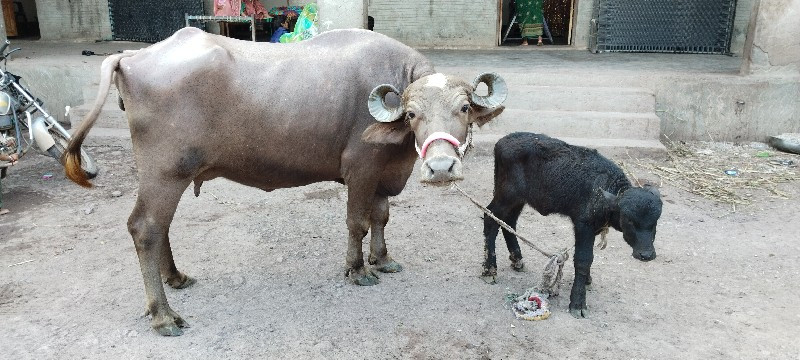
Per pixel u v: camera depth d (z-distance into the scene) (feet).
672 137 26.45
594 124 24.68
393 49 12.75
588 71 27.84
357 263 14.03
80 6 38.73
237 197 19.80
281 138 12.02
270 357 11.43
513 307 13.03
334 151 12.62
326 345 11.80
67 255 15.52
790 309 13.14
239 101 11.58
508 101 25.99
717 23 35.24
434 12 38.24
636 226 10.94
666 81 25.93
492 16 38.11
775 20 24.89
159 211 11.69
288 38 26.32
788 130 25.85
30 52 33.04
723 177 21.63
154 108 11.24
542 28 40.47
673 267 15.15
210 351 11.61
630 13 35.63
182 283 13.88
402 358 11.41
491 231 14.02
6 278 14.25
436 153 10.07
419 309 13.16
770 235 16.93
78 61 29.55
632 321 12.71
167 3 37.01
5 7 41.22
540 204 12.84
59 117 29.22
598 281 14.46
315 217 18.24
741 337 12.10
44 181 21.13
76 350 11.55
